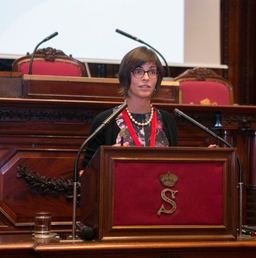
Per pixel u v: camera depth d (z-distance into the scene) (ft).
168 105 12.16
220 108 12.55
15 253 8.14
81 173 9.31
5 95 12.10
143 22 21.68
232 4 24.31
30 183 11.51
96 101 11.76
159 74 9.34
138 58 8.94
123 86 9.23
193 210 7.98
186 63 22.21
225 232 8.10
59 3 20.68
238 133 13.07
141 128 9.37
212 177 8.09
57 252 7.58
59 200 11.71
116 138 9.17
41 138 11.73
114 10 21.31
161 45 21.93
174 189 7.95
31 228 11.49
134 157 7.82
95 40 21.07
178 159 7.95
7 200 11.45
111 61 21.11
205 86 17.33
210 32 22.77
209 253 8.09
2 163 11.49
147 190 7.85
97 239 7.78
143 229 7.79
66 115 11.82
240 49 24.43
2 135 11.53
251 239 8.36
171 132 9.55
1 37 20.08
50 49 16.85
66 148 11.85
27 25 20.29
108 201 7.73
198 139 12.80
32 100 11.29
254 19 24.59
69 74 16.75
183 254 7.98
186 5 22.36
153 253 7.88
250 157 12.98
